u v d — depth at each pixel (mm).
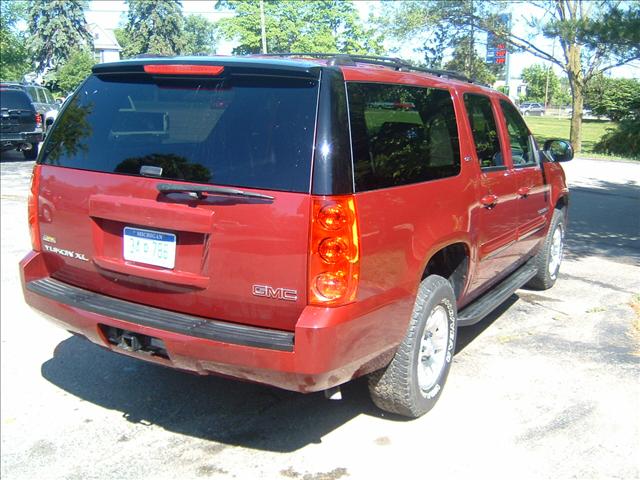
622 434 3828
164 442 3807
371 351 3395
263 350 3104
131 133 3639
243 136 3287
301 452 3684
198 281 3332
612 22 13289
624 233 9664
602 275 7316
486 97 5035
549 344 5199
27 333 5434
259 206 3148
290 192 3111
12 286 6602
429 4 24562
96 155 3742
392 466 3537
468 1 23656
